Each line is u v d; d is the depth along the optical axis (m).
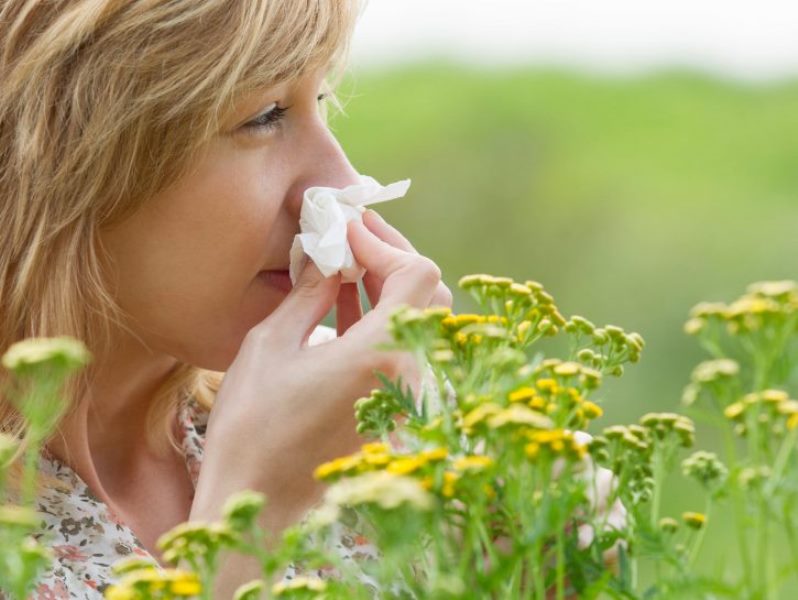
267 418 1.39
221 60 1.40
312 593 1.18
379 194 1.45
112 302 1.42
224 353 1.45
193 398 1.53
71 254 1.42
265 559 1.17
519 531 1.20
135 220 1.42
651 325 3.98
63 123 1.42
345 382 1.39
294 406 1.39
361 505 1.15
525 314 1.29
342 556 1.43
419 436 1.20
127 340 1.45
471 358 1.24
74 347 1.17
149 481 1.48
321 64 1.43
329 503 1.09
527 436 1.16
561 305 4.39
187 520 1.48
